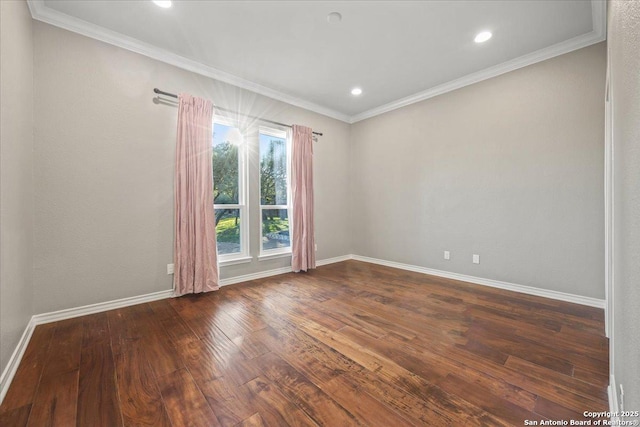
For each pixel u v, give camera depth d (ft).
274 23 7.90
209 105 10.18
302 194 13.32
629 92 2.58
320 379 5.09
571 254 8.87
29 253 6.81
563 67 8.93
